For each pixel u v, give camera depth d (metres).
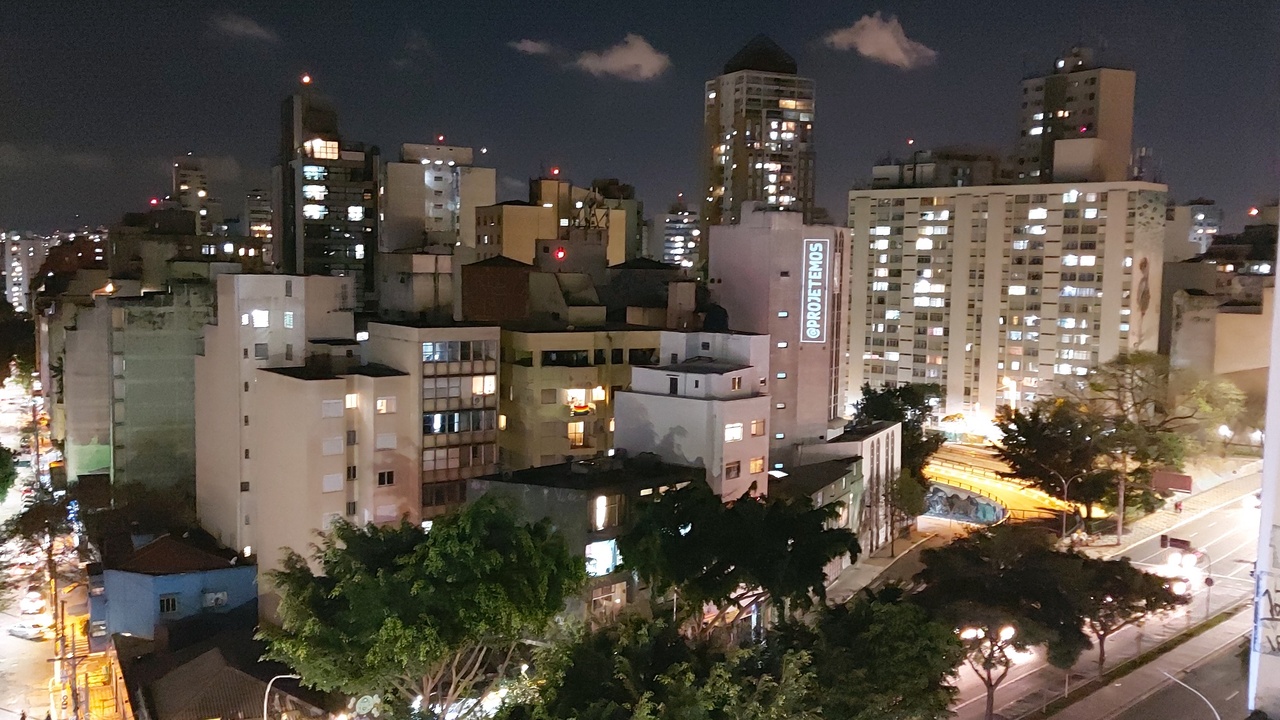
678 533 48.44
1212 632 71.75
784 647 42.31
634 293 110.38
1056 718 58.84
